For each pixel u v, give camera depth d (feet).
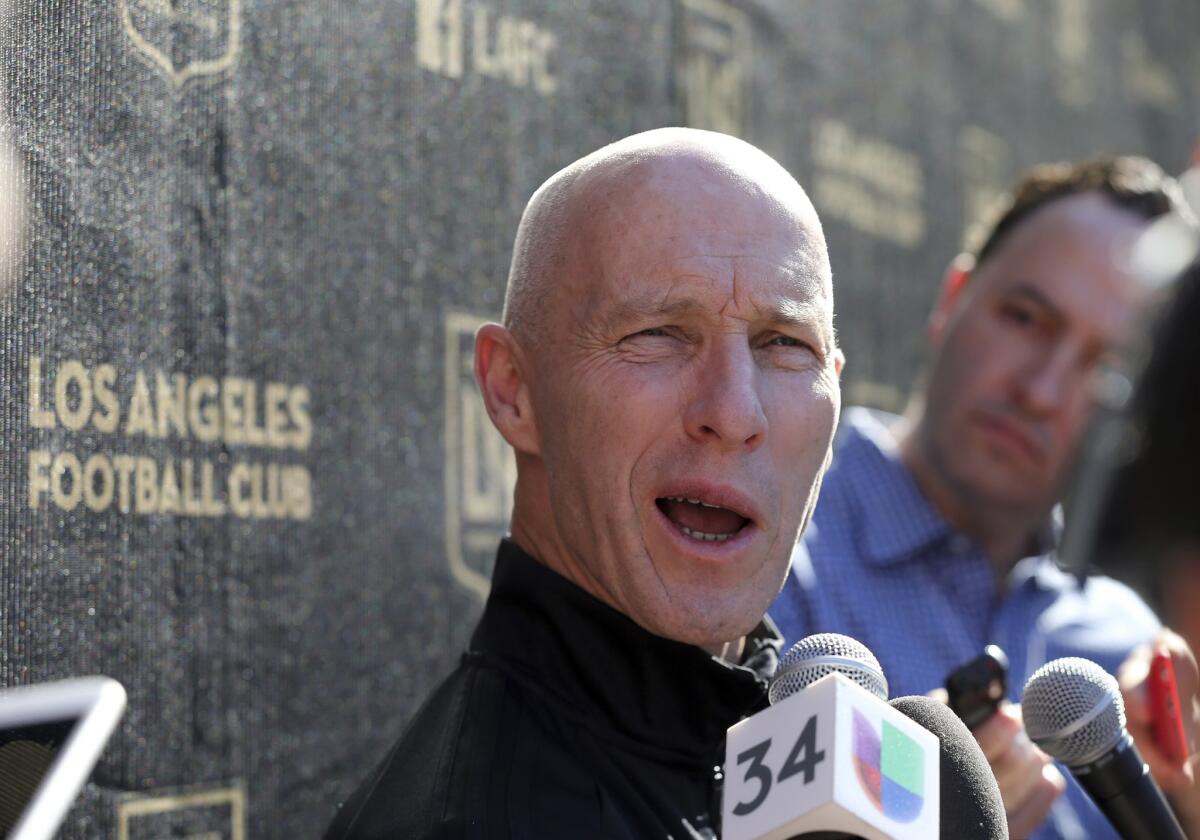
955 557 7.88
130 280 5.16
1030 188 8.71
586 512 4.72
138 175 5.21
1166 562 3.41
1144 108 13.44
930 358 8.69
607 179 4.81
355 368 6.13
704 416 4.51
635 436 4.59
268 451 5.73
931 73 10.53
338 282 6.06
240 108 5.64
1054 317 8.17
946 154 10.65
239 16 5.64
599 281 4.68
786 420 4.67
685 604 4.59
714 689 4.74
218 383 5.51
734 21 8.46
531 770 4.35
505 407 5.06
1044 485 8.16
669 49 7.91
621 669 4.67
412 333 6.41
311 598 5.89
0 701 2.76
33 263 4.80
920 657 7.57
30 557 4.75
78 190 4.97
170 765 5.26
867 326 9.63
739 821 3.44
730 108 8.39
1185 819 5.46
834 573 7.62
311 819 5.81
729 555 4.61
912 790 3.40
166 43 5.34
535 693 4.64
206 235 5.48
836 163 9.37
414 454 6.41
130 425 5.15
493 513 6.83
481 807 4.17
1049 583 8.20
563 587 4.75
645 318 4.61
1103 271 8.20
